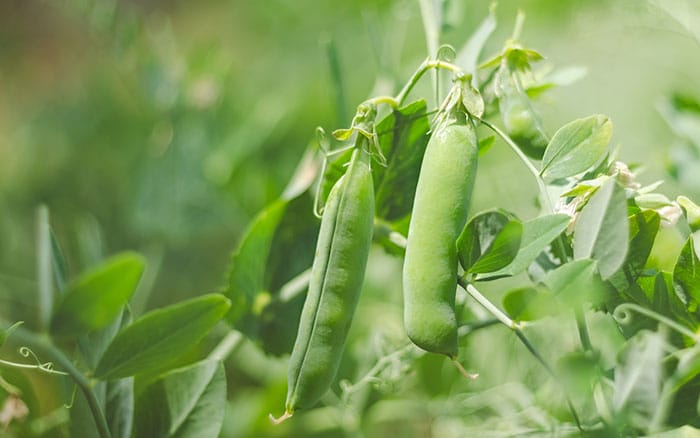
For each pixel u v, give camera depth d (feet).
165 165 3.01
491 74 1.54
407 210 1.56
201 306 1.33
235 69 3.93
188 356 1.92
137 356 1.36
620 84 2.58
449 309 1.29
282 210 1.65
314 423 2.01
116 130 3.49
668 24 2.33
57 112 3.71
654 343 1.32
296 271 1.70
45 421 1.61
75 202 3.36
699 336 1.34
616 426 1.34
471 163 1.31
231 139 2.95
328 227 1.33
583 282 1.32
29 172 3.54
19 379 1.58
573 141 1.40
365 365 1.92
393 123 1.45
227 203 2.95
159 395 1.45
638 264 1.38
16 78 4.27
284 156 3.12
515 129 1.47
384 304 2.27
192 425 1.44
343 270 1.32
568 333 1.65
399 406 1.97
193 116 3.01
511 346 1.87
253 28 4.46
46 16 4.23
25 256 3.16
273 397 2.01
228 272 1.66
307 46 4.00
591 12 2.65
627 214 1.33
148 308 2.90
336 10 3.98
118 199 3.30
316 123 3.33
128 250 3.09
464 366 1.90
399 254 1.62
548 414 1.61
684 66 2.54
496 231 1.32
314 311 1.32
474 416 1.91
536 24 2.98
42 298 1.37
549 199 1.40
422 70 1.40
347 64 3.74
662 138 2.40
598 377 1.37
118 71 3.30
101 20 3.18
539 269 1.44
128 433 1.44
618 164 1.43
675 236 1.46
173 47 3.14
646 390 1.31
